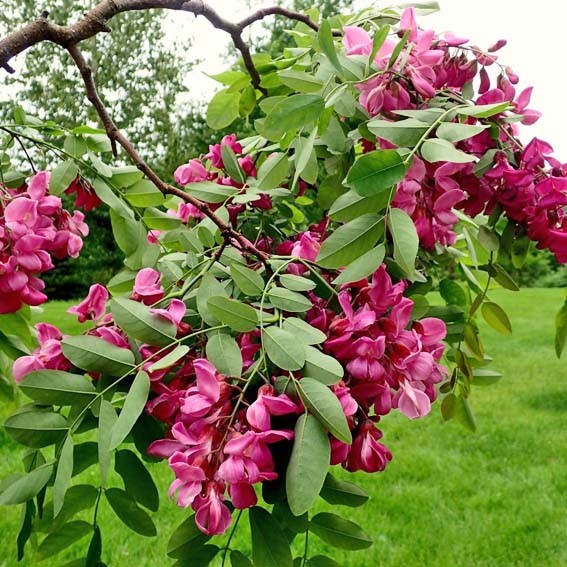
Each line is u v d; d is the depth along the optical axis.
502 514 4.15
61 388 1.08
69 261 14.05
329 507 4.13
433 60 1.41
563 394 6.89
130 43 9.81
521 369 8.05
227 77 1.85
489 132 1.47
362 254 1.15
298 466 0.92
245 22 1.66
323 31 1.27
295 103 1.28
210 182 1.74
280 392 1.01
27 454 1.28
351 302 1.21
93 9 1.34
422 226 1.34
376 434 1.15
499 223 1.66
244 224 1.82
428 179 1.35
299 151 1.54
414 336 1.17
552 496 4.41
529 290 15.20
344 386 1.05
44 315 10.28
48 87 8.89
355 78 1.40
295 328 1.09
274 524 1.08
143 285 1.29
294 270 1.32
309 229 1.72
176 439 1.02
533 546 3.79
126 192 1.68
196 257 1.40
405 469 4.85
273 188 1.61
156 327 1.12
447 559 3.65
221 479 0.97
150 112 10.50
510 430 5.76
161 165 10.56
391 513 4.15
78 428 1.13
